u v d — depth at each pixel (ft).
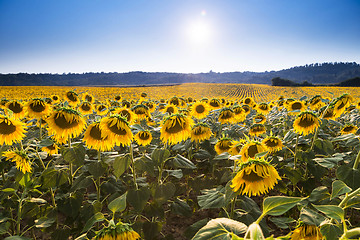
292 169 12.29
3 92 137.08
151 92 175.73
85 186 9.32
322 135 14.66
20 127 9.25
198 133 12.75
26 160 8.67
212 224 3.64
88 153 13.48
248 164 5.73
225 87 268.41
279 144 11.13
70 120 9.43
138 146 14.20
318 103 20.11
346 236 3.34
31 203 9.88
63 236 9.39
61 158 9.92
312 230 5.59
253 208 9.31
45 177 9.25
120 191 10.22
